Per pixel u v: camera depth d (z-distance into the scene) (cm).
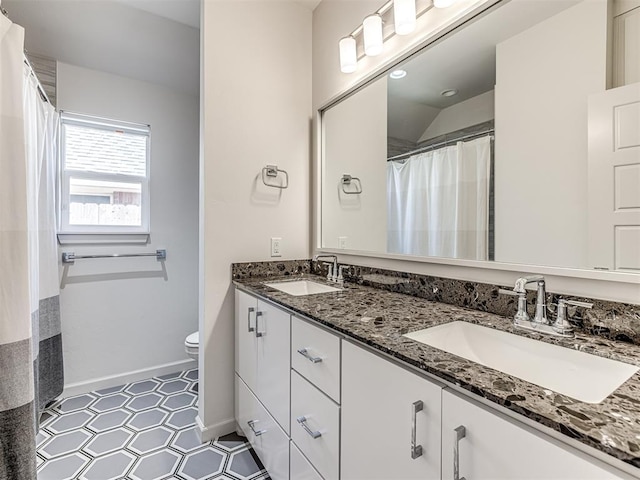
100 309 235
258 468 155
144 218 256
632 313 81
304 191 210
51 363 204
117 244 242
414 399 74
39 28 198
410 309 117
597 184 88
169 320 263
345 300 132
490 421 59
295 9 207
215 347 179
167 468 154
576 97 92
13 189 132
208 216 177
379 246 163
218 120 179
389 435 81
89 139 237
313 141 211
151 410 206
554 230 97
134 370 248
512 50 108
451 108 128
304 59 210
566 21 95
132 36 212
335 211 193
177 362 266
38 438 175
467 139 122
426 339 94
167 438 177
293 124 205
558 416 50
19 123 135
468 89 121
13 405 128
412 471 75
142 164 256
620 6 85
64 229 228
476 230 119
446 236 130
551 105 98
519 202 106
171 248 264
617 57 85
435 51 133
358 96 176
